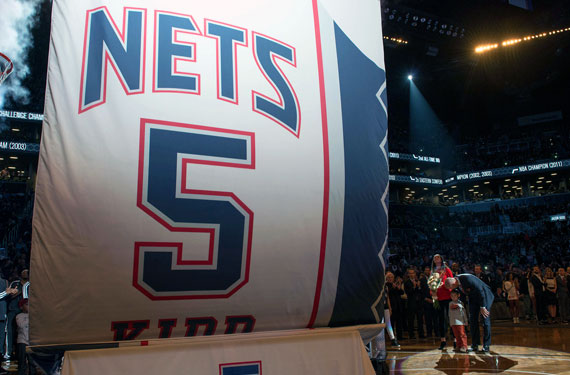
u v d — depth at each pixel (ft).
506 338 29.99
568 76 96.73
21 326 19.22
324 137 10.65
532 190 109.19
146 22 9.68
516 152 108.27
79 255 8.48
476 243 93.09
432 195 122.42
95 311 8.54
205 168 9.32
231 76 9.97
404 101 111.75
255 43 10.48
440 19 67.67
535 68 91.35
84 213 8.56
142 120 9.07
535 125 110.52
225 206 9.37
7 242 66.74
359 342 10.59
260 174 9.77
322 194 10.37
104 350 8.57
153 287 8.84
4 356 24.49
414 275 34.78
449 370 19.13
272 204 9.79
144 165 8.92
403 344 30.09
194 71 9.68
